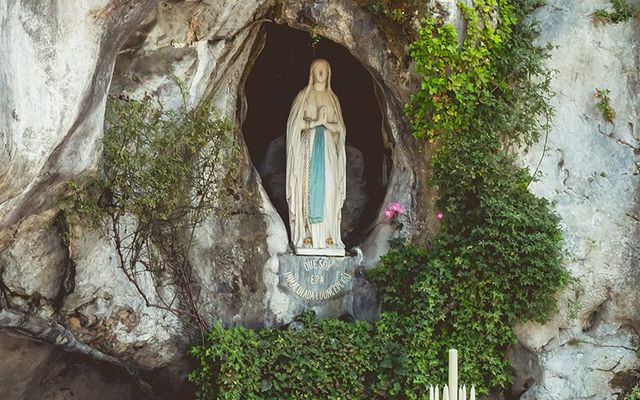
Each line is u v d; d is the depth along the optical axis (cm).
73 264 1286
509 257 1401
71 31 1091
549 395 1433
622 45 1479
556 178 1449
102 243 1302
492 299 1412
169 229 1376
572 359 1441
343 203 1559
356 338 1420
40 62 1062
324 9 1441
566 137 1459
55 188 1195
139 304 1343
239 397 1366
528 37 1459
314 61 1498
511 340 1427
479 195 1416
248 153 1470
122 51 1314
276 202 1545
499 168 1414
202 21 1349
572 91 1469
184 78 1355
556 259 1409
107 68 1188
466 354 1417
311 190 1482
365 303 1485
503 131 1435
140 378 1416
